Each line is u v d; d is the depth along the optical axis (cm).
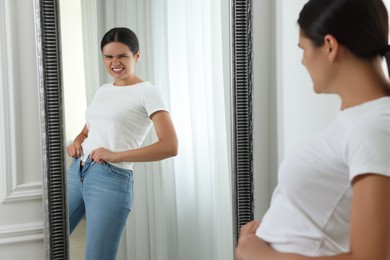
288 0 195
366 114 90
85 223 193
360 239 83
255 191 214
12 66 185
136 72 192
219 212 204
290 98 198
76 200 191
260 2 205
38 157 191
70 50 185
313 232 99
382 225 81
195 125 198
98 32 188
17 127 188
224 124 201
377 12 93
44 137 183
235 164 200
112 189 193
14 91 186
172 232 201
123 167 193
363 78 94
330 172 95
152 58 193
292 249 103
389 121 86
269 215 111
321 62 97
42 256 195
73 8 185
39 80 180
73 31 185
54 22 180
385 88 94
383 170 83
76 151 188
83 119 188
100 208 193
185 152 198
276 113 207
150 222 199
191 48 196
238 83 197
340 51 94
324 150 96
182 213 201
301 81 191
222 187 203
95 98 189
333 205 97
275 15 204
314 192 98
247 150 200
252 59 197
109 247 196
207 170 201
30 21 187
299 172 99
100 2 187
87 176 191
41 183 191
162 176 197
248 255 106
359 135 87
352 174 86
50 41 180
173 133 196
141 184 196
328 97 180
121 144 192
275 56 206
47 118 182
